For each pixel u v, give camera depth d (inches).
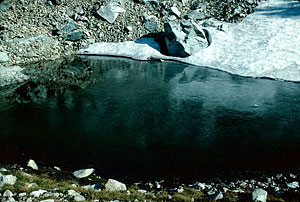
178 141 579.2
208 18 1517.0
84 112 727.1
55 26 1494.8
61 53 1390.3
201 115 711.1
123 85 947.3
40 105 775.1
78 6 1627.7
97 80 1003.9
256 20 1384.1
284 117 693.9
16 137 592.1
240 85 936.9
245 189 410.3
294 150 539.8
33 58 1290.6
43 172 449.7
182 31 1293.1
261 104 776.9
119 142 573.6
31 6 1573.6
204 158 515.2
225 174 462.6
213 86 931.3
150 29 1503.4
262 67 1059.3
